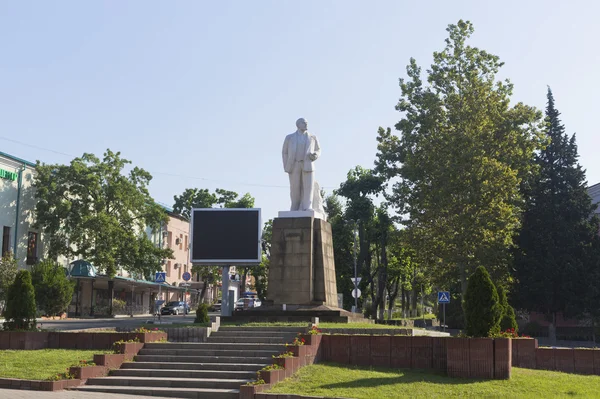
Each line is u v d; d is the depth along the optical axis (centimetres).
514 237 4438
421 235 4028
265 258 6788
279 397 1402
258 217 3067
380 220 5562
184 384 1595
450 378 1556
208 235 3064
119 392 1557
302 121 2648
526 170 4147
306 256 2500
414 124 4228
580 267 4278
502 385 1475
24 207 4784
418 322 4994
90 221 4862
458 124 3925
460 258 3775
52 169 4947
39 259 4909
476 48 4134
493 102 3934
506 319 2155
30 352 1914
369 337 1731
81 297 5306
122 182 5175
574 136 4609
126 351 1788
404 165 4238
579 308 4272
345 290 5659
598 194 5259
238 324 2231
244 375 1634
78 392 1522
